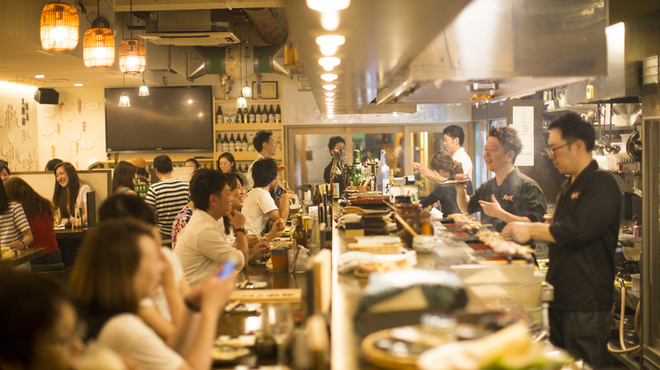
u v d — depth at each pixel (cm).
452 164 449
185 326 149
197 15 610
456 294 122
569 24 198
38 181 612
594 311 232
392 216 293
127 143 898
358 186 491
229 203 278
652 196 358
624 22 355
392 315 121
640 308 371
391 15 139
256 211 417
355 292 166
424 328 112
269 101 897
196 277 271
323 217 341
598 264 232
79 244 590
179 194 497
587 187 229
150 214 206
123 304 137
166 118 894
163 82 893
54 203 589
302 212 506
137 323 135
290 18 144
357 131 896
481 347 95
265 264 298
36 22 523
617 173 427
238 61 784
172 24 612
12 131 826
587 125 234
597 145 429
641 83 358
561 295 237
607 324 237
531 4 198
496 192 324
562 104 453
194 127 892
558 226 225
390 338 112
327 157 901
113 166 898
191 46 787
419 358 96
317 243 294
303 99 890
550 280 243
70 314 113
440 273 129
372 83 291
